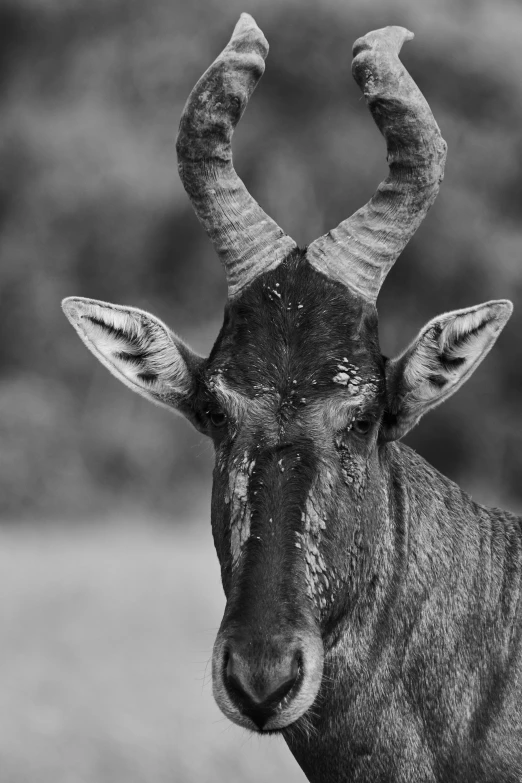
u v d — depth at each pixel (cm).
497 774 1786
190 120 1873
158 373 1880
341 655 1788
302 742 1817
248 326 1786
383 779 1798
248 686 1548
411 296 9862
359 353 1772
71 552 6612
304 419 1717
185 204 9725
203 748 2844
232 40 1889
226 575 1722
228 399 1748
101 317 1886
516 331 9831
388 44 1845
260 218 1870
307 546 1666
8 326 9900
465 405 9606
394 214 1848
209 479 9531
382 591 1814
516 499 9731
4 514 8944
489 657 1845
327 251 1838
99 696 3312
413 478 1925
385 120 1842
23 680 3472
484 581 1886
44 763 2761
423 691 1819
